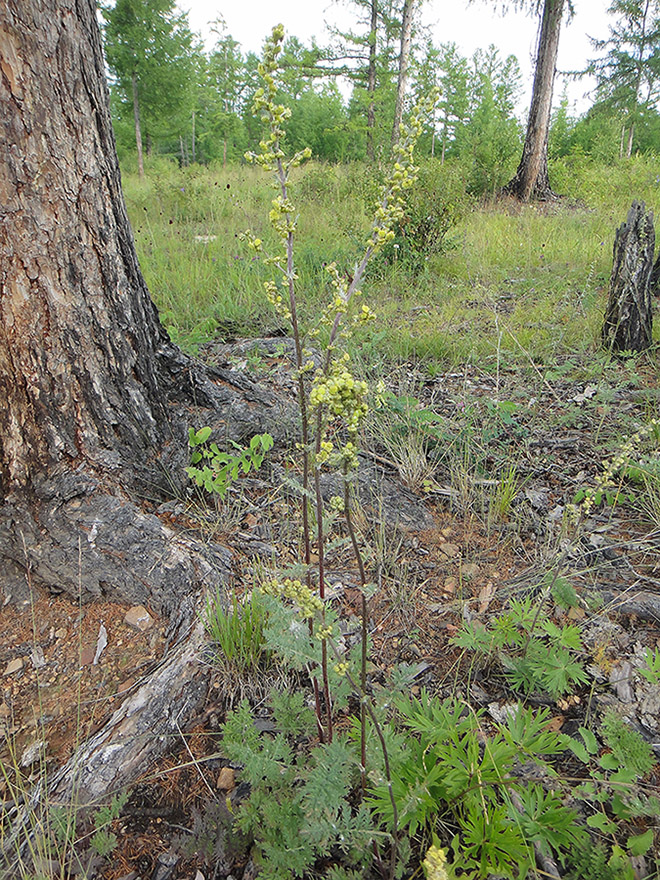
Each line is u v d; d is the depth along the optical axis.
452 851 1.62
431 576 2.70
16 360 2.39
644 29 21.89
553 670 2.00
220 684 2.15
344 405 1.22
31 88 2.20
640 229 4.56
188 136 38.22
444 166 8.35
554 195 14.52
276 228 1.45
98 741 1.97
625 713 1.97
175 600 2.47
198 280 6.50
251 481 3.25
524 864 1.46
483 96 36.88
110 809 1.76
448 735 1.75
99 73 2.48
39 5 2.16
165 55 23.47
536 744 1.74
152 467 2.90
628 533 2.83
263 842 1.60
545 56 13.30
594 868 1.50
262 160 1.41
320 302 5.97
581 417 3.86
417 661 2.26
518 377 4.51
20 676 2.31
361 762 1.51
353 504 2.94
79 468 2.61
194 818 1.72
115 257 2.65
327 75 22.61
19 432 2.46
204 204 11.20
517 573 2.67
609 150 25.27
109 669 2.31
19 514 2.51
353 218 8.80
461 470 3.27
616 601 2.41
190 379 3.28
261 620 2.21
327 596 2.53
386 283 6.75
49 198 2.34
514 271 7.29
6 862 1.65
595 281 6.46
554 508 3.07
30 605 2.57
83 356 2.57
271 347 5.12
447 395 4.27
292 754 1.89
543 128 13.71
